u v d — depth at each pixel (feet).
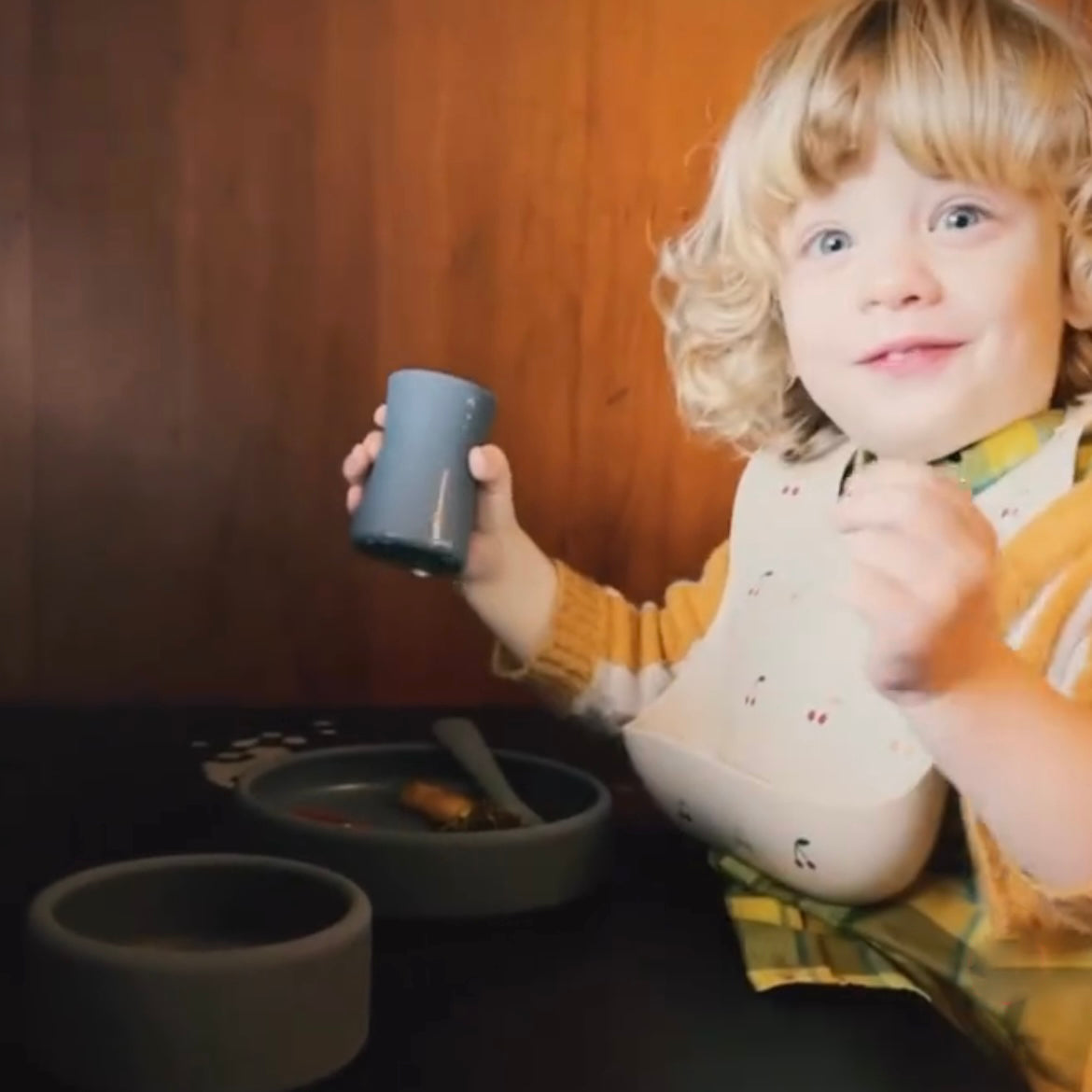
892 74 2.27
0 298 3.07
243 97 3.10
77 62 3.03
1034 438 2.32
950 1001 2.18
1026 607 2.14
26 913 1.91
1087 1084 2.11
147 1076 1.67
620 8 3.16
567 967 2.14
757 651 2.55
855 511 1.82
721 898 2.46
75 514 3.17
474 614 3.16
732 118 3.01
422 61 3.13
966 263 2.26
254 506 3.22
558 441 3.27
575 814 2.55
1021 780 1.83
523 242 3.21
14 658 3.19
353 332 3.19
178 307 3.14
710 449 3.30
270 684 3.28
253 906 2.00
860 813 2.22
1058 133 2.26
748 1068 1.85
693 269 2.83
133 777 2.79
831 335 2.36
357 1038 1.80
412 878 2.20
